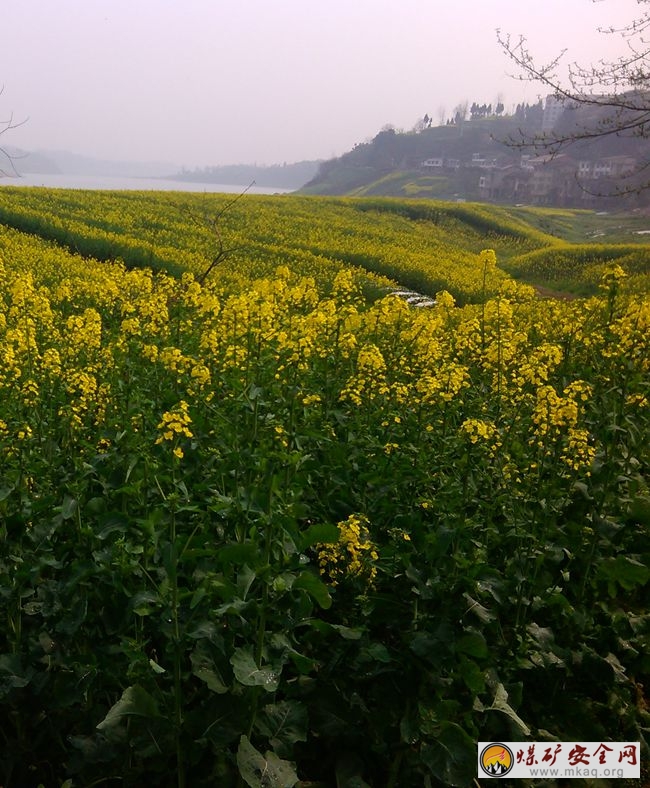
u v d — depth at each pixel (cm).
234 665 306
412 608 389
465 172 14825
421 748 343
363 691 378
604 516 480
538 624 441
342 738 363
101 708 338
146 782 330
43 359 551
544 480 506
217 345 643
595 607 473
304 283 798
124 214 3166
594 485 499
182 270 2152
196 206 3866
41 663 343
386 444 496
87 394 486
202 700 338
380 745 355
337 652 377
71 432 471
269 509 343
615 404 530
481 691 361
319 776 362
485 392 659
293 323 564
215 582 321
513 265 3869
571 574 475
